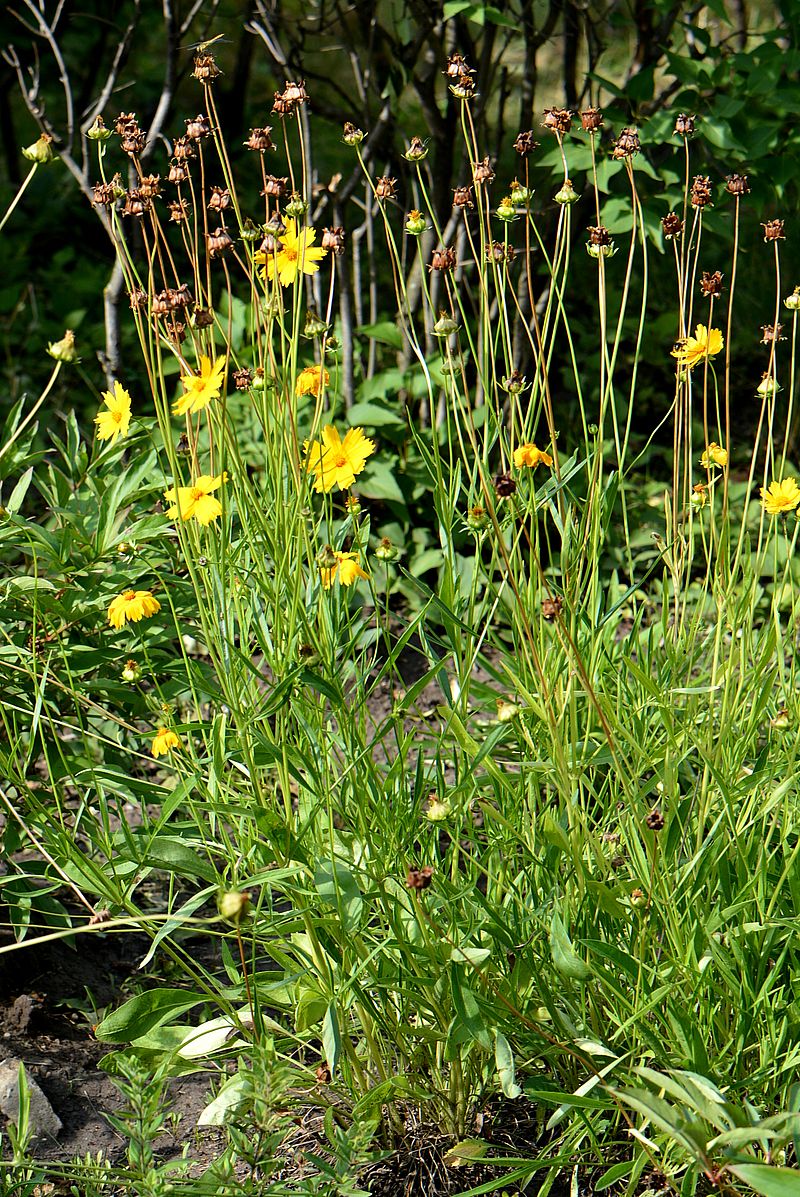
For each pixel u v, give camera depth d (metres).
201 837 2.74
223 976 2.85
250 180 5.54
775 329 2.71
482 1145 2.60
